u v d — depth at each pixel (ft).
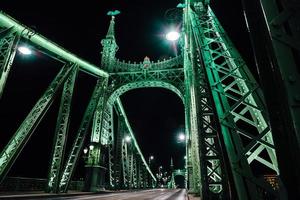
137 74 95.96
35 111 52.80
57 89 59.00
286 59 5.11
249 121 13.61
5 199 38.50
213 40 20.26
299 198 4.30
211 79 14.84
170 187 315.58
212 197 19.17
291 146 4.50
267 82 5.56
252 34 6.30
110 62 96.02
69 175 66.64
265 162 13.32
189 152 73.26
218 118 11.82
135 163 174.40
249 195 8.73
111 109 97.30
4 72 44.45
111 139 101.55
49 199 47.34
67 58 66.23
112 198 59.88
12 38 48.67
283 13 5.58
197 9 30.50
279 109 5.08
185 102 86.43
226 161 10.34
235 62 16.28
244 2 6.91
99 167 78.79
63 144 58.39
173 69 93.56
